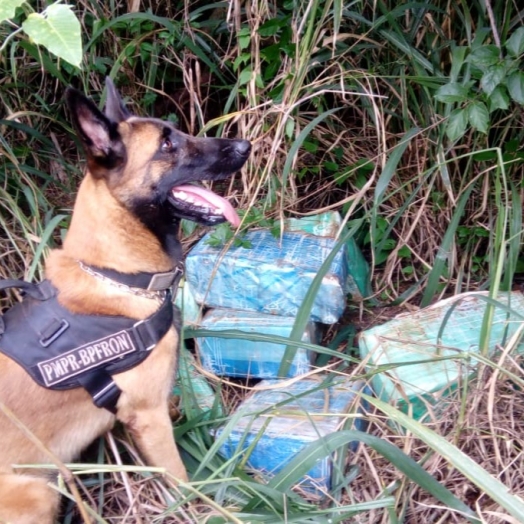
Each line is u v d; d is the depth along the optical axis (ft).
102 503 4.61
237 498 4.64
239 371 5.59
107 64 6.81
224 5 6.50
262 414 4.75
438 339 5.06
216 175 4.82
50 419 4.51
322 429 4.90
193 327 5.60
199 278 5.74
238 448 4.64
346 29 6.61
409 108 6.61
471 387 4.96
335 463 4.66
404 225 6.56
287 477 4.32
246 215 5.86
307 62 5.80
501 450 4.71
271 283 5.58
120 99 4.98
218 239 5.83
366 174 6.72
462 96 5.29
